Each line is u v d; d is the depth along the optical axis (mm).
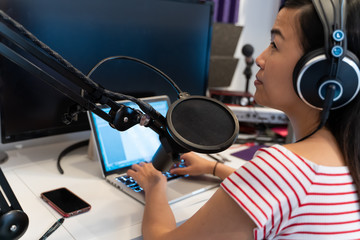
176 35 1220
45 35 968
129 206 851
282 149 563
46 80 459
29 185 919
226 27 1615
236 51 1758
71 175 997
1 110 957
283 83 599
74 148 1177
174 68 1253
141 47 1154
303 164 549
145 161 1076
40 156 1114
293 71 567
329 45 519
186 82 1300
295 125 649
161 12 1162
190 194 914
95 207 833
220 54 1655
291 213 544
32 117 1018
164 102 1147
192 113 576
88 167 1060
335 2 525
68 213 778
